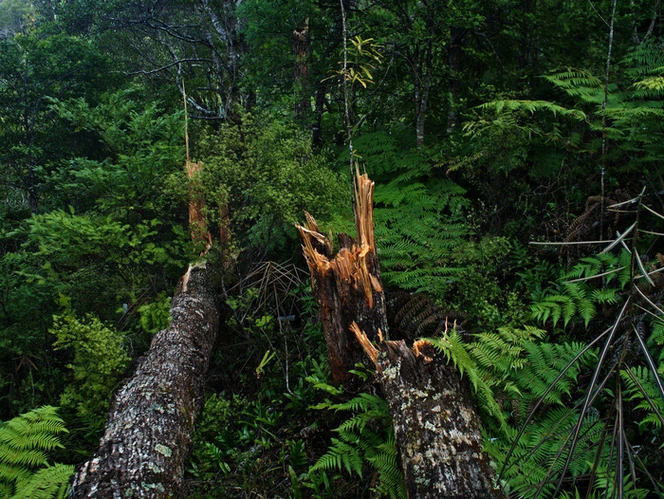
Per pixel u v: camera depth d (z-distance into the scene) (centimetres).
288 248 557
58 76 807
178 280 541
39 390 475
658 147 407
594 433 272
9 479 291
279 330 484
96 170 488
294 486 315
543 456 267
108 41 1069
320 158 533
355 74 464
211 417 385
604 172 441
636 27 538
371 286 355
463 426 266
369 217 358
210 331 459
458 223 496
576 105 486
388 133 673
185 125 554
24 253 532
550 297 364
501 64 604
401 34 555
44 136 810
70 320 405
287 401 411
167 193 515
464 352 292
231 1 826
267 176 507
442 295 412
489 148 468
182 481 318
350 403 321
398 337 416
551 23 555
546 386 301
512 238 469
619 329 331
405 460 264
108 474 284
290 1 567
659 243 394
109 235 456
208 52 1068
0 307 482
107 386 407
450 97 556
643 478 256
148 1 1005
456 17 525
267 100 658
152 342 415
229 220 521
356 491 310
